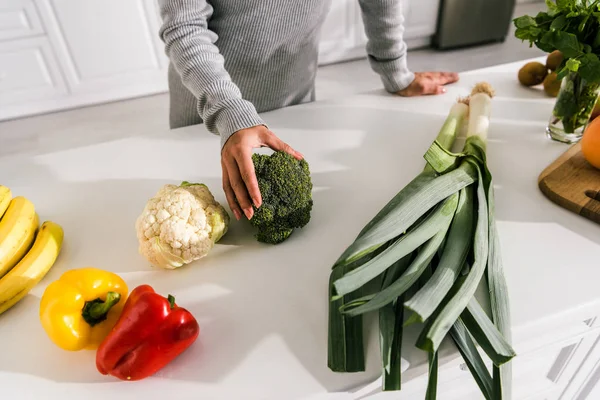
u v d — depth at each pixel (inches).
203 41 36.1
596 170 33.4
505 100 46.1
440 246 26.1
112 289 24.6
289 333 24.0
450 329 22.2
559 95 36.8
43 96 115.9
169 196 27.5
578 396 37.3
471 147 33.1
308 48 48.5
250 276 27.7
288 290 26.6
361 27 130.3
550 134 39.2
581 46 31.0
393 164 37.9
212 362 22.8
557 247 28.0
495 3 135.6
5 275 26.9
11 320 26.2
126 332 21.7
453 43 140.7
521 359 27.7
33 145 107.0
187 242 26.9
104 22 109.3
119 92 121.9
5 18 101.2
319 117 45.7
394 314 22.4
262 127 31.9
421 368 22.4
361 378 21.7
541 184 32.7
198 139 43.6
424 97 48.4
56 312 22.5
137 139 44.2
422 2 131.8
